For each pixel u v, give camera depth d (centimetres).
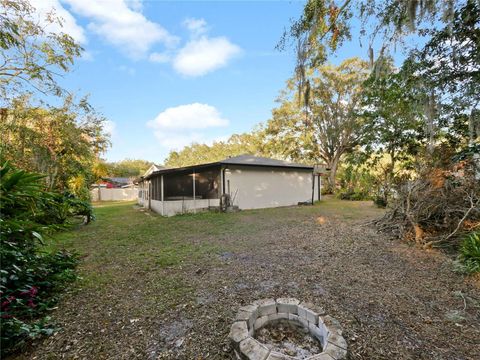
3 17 508
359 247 434
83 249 449
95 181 2023
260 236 535
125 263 369
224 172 1083
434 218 462
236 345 166
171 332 201
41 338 192
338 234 536
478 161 431
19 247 240
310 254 400
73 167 1022
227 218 809
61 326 208
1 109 766
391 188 615
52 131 927
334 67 1645
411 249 416
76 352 178
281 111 1884
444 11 368
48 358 172
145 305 243
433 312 225
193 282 296
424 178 488
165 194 1129
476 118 482
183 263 365
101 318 220
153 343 188
